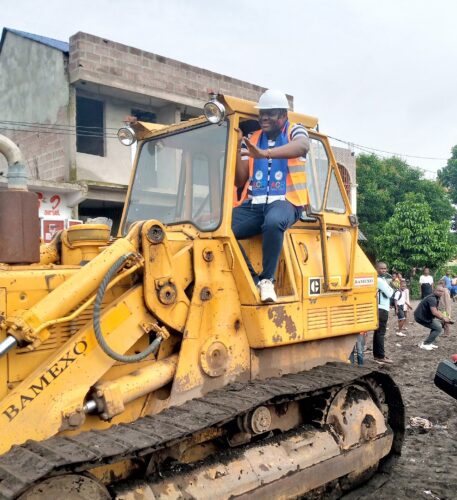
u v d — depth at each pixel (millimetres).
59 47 14891
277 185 4234
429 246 26391
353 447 4590
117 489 3400
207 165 4324
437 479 5074
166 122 16219
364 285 5023
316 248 4719
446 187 43750
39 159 15406
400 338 13828
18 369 3230
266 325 4102
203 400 3744
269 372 4305
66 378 3283
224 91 17000
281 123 4293
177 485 3564
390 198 30359
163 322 3734
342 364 4773
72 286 3307
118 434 3201
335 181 4938
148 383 3625
